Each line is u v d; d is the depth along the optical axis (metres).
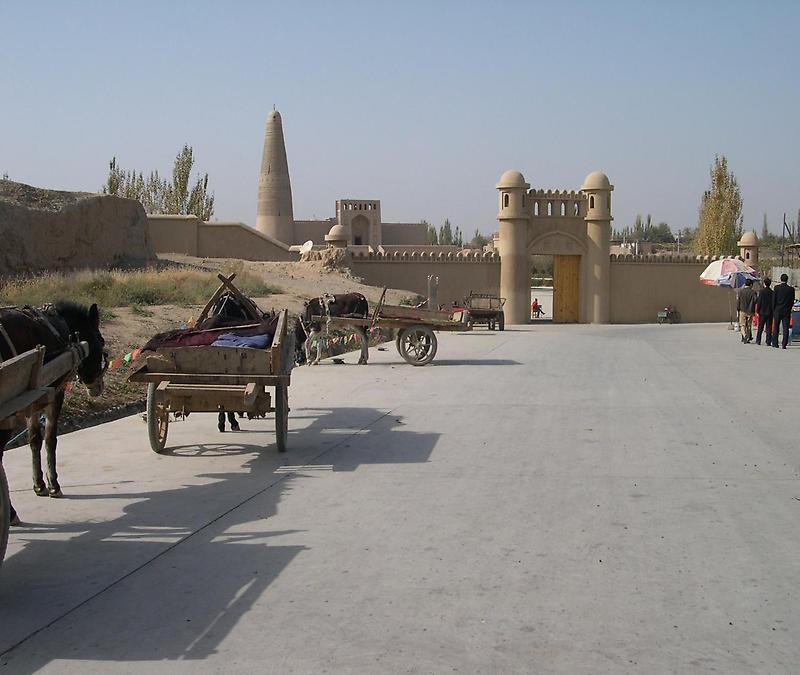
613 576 5.94
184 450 10.30
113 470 9.23
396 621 5.16
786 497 8.07
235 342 10.17
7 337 6.85
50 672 4.54
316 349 20.89
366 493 8.23
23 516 7.45
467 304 41.25
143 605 5.44
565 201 51.06
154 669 4.56
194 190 64.62
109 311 21.59
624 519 7.34
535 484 8.57
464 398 14.73
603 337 33.06
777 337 27.34
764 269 59.09
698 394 15.18
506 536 6.85
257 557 6.36
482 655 4.70
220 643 4.87
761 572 6.03
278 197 76.25
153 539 6.81
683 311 53.78
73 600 5.53
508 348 26.55
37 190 32.22
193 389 9.55
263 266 45.75
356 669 4.54
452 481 8.70
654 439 10.93
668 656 4.70
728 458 9.77
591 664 4.60
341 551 6.49
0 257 28.69
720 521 7.27
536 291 87.62
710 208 74.00
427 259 50.44
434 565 6.16
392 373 18.83
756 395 15.06
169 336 10.23
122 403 14.43
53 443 8.07
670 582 5.82
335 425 12.05
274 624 5.13
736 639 4.92
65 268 31.91
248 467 9.38
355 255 49.84
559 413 13.05
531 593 5.62
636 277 52.84
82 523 7.25
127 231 36.03
